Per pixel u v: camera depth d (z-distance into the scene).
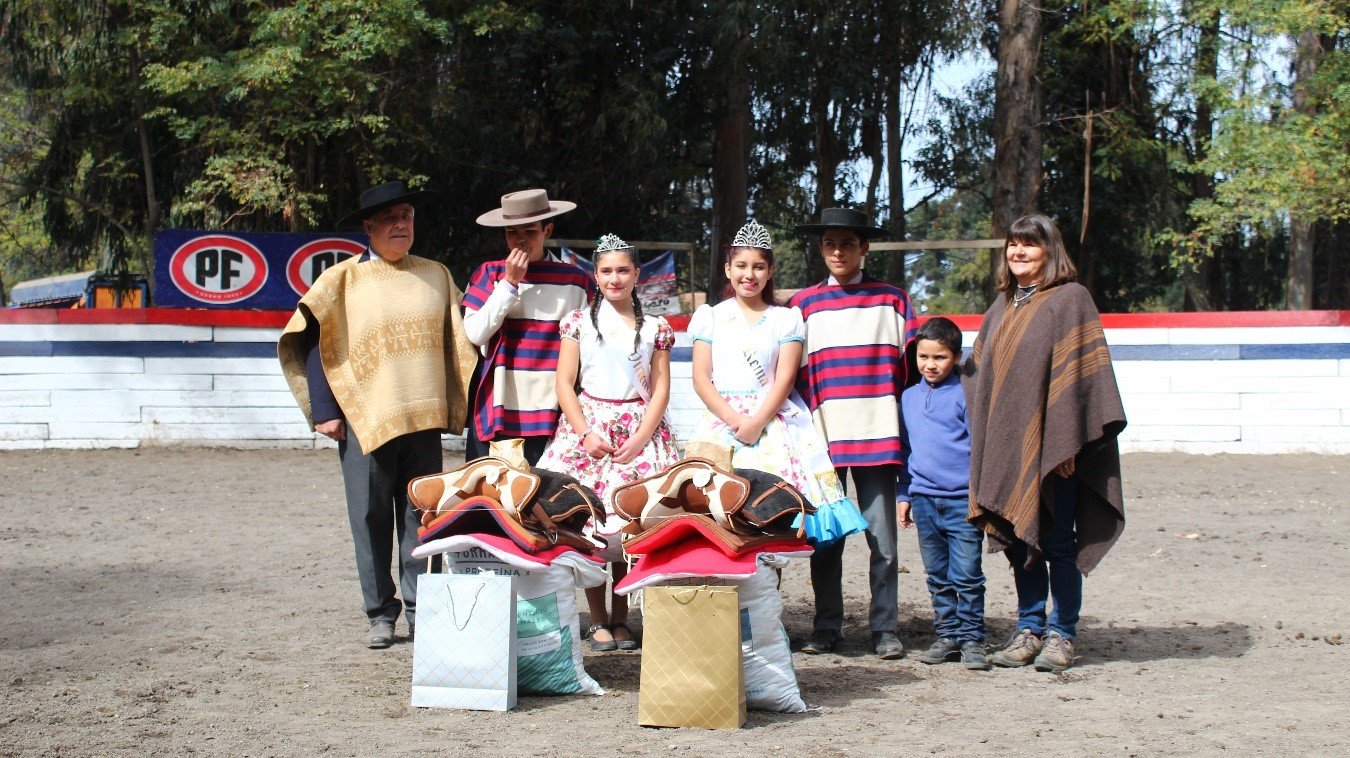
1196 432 14.52
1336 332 14.20
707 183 25.39
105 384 14.40
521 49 19.41
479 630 5.07
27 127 24.23
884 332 6.04
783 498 5.04
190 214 20.08
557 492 5.34
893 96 26.78
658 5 20.48
